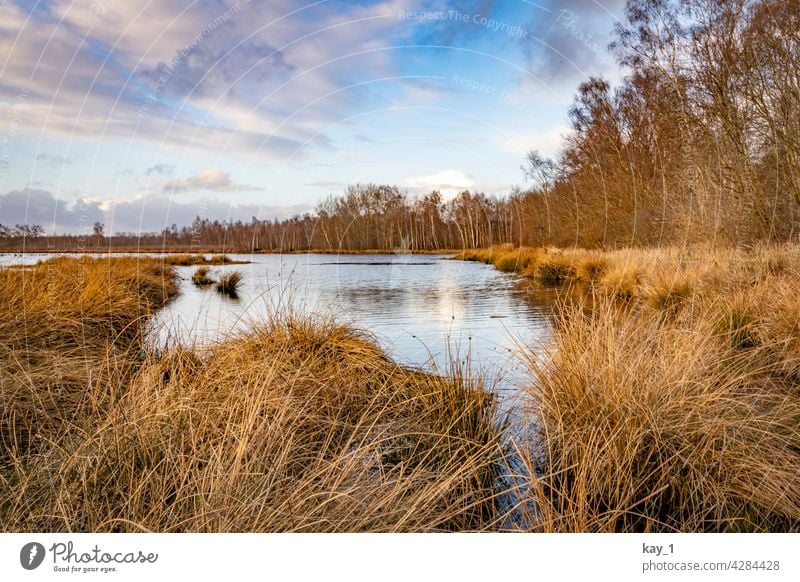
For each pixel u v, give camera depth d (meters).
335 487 2.29
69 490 2.25
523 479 2.95
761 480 2.54
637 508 2.61
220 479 2.24
